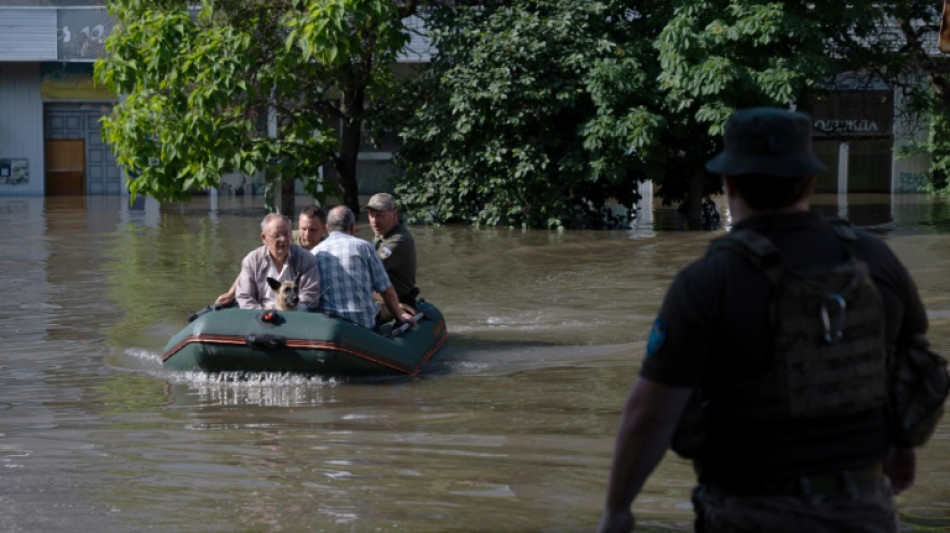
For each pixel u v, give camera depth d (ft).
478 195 73.51
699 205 75.31
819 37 67.82
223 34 68.74
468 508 16.30
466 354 31.60
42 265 52.54
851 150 108.37
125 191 110.93
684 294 8.87
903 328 9.41
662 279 47.32
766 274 8.73
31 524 15.61
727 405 8.87
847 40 73.36
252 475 18.31
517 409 24.07
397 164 77.56
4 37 101.55
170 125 69.51
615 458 9.20
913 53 79.20
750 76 65.98
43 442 20.94
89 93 108.88
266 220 29.86
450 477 18.08
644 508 16.12
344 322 28.40
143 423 22.89
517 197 71.15
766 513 8.73
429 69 75.87
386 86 77.61
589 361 30.30
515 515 15.96
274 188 78.69
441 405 24.71
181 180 72.43
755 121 9.18
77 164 110.52
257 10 71.72
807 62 66.18
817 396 8.69
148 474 18.44
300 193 107.65
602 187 75.05
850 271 8.86
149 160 73.56
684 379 8.82
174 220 78.07
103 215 82.23
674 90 67.77
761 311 8.70
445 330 33.45
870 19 70.03
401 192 74.54
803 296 8.70
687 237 64.54
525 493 17.12
